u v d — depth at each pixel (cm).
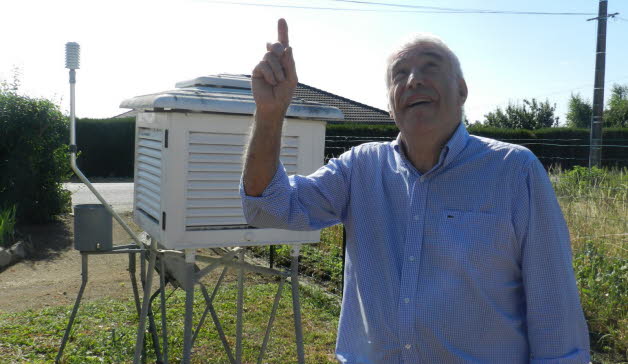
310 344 445
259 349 431
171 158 259
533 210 154
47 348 416
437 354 157
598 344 418
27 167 952
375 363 166
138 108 286
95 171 2261
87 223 353
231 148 271
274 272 308
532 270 154
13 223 809
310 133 292
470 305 156
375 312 167
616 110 3931
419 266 161
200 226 269
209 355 417
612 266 462
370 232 175
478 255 155
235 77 307
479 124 3183
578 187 642
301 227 179
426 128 161
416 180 167
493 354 156
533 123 3575
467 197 160
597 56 1554
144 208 304
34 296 568
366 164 182
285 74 154
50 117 972
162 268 351
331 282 591
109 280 630
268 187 167
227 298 547
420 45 167
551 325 152
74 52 298
